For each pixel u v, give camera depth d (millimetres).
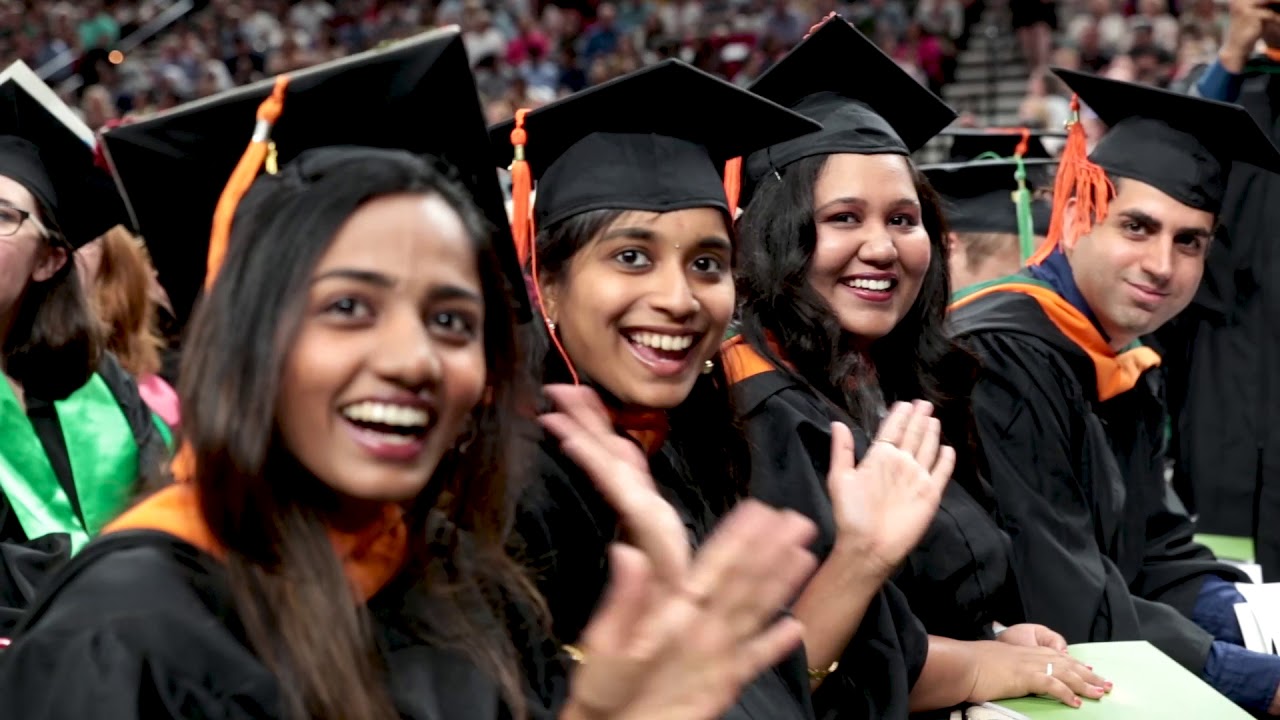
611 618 1133
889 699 1980
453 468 1371
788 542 1156
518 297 1548
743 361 2232
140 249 3094
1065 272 2951
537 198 1896
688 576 1175
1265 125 3658
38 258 2410
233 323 1125
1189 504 3785
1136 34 11586
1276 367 3596
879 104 2471
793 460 2086
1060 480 2697
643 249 1790
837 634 1874
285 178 1205
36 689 1080
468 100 1403
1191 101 2793
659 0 15539
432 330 1177
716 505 1992
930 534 2287
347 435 1146
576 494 1732
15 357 2506
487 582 1401
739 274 2291
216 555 1170
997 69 13555
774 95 2430
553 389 1530
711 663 1135
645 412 1869
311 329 1129
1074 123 2932
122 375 2830
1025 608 2596
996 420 2705
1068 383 2775
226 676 1112
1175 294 2881
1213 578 2971
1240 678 2631
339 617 1164
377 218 1147
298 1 16016
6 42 14758
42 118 2350
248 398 1111
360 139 1342
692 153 1889
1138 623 2625
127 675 1073
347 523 1271
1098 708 2150
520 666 1415
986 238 3467
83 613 1104
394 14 15406
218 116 1329
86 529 2518
